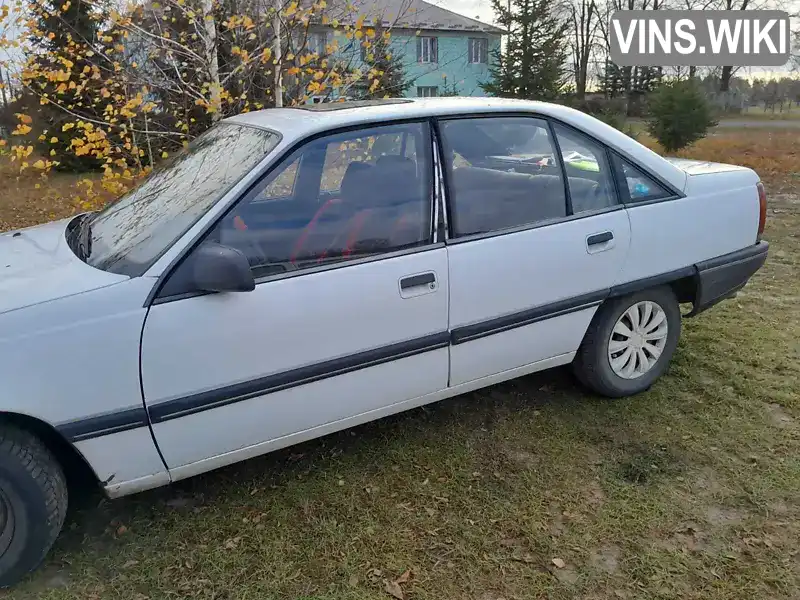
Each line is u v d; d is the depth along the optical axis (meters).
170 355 2.39
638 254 3.48
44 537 2.36
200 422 2.51
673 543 2.61
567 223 3.26
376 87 6.43
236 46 5.77
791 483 2.96
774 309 5.13
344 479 3.04
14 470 2.26
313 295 2.62
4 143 6.10
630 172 3.51
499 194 3.10
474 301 3.01
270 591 2.38
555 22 25.78
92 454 2.35
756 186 3.97
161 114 6.27
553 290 3.24
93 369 2.29
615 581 2.41
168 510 2.84
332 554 2.56
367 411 2.91
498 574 2.45
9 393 2.17
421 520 2.75
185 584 2.42
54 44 5.92
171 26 6.11
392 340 2.84
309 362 2.67
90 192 6.15
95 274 2.46
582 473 3.06
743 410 3.60
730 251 3.86
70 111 6.29
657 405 3.68
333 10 6.12
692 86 18.03
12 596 2.36
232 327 2.47
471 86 30.81
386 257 2.79
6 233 3.25
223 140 3.09
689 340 4.52
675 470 3.07
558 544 2.60
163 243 2.50
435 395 3.10
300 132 2.73
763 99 38.12
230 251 2.39
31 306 2.25
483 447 3.29
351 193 2.81
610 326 3.54
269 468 3.13
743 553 2.55
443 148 2.99
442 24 29.58
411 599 2.34
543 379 4.02
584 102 29.52
